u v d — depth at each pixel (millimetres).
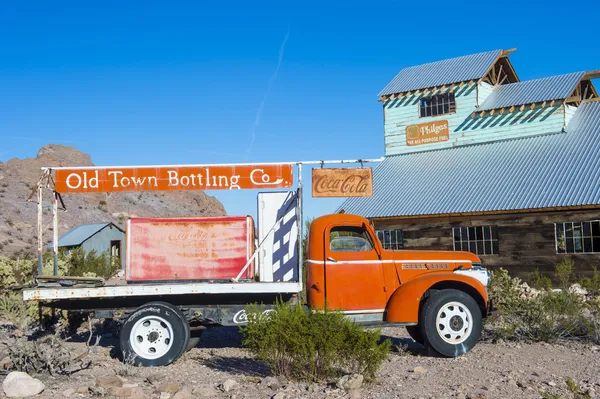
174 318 8922
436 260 9805
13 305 12844
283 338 7629
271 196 9711
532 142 26312
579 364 8688
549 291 12875
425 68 32219
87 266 19250
